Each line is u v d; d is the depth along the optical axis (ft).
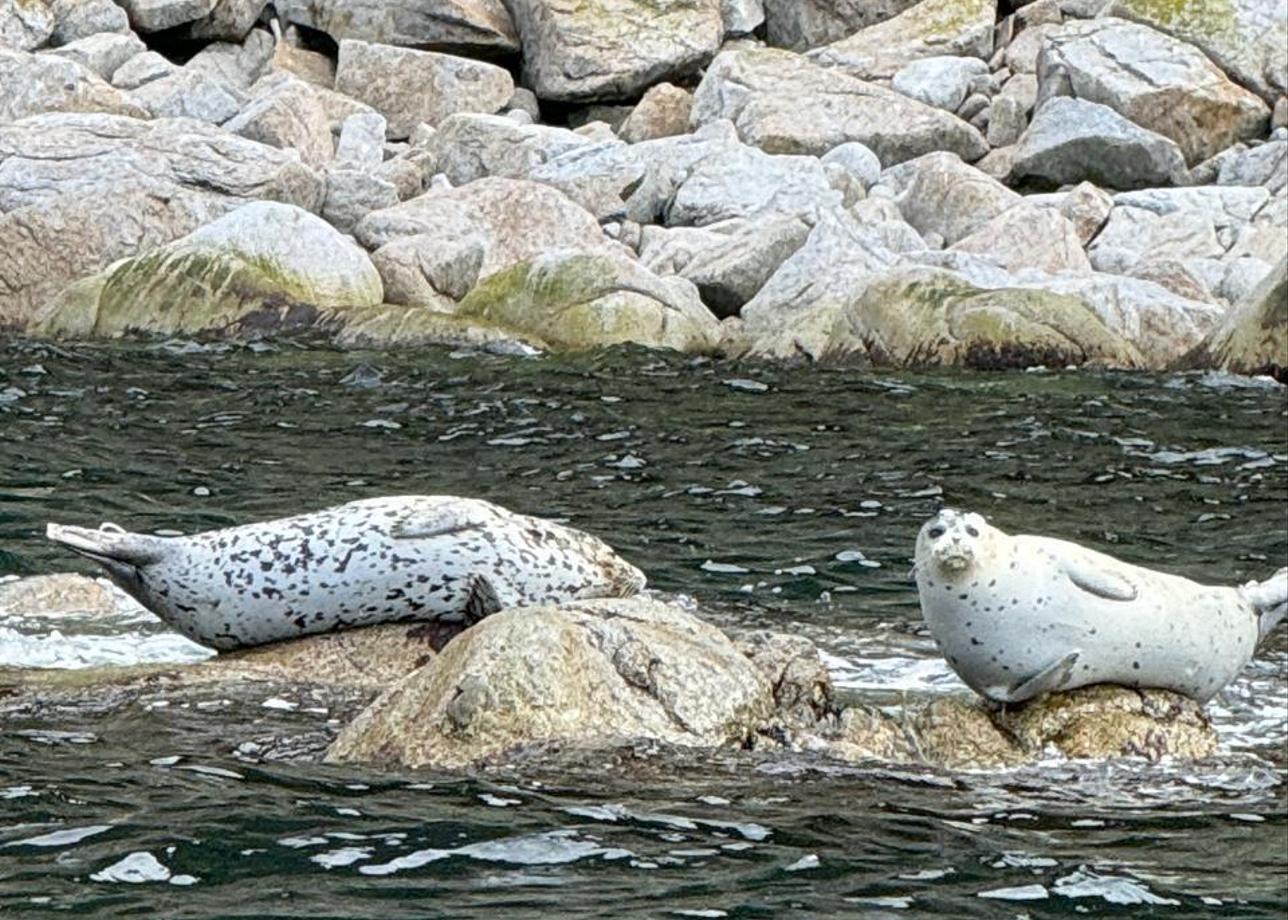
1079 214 159.12
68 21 182.19
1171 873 45.29
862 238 145.28
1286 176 170.19
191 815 46.34
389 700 52.34
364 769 49.98
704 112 180.65
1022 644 53.21
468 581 60.13
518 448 100.27
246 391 114.32
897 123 175.83
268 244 141.59
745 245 146.30
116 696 56.34
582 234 153.89
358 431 104.01
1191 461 98.63
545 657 51.47
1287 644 66.74
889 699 59.82
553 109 191.01
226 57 188.75
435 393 114.62
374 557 59.98
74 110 166.20
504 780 48.96
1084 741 52.95
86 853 43.80
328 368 122.72
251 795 47.91
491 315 136.77
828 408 111.45
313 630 60.54
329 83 190.19
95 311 137.39
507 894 42.14
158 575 60.29
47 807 46.83
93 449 97.40
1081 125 172.45
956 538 52.65
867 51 189.88
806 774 50.62
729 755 51.13
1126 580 54.08
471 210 153.69
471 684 51.01
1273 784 51.85
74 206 148.77
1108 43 181.78
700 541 81.56
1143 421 108.68
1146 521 86.74
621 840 45.50
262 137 167.12
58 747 51.78
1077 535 83.97
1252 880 44.96
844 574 76.59
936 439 102.94
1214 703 59.98
